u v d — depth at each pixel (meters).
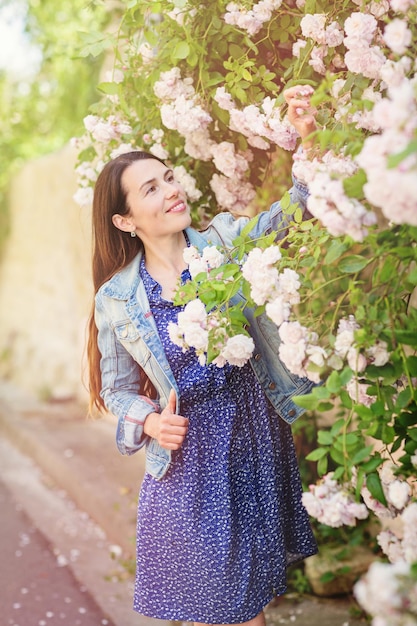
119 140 3.18
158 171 2.71
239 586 2.58
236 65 2.71
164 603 2.66
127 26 3.12
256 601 2.61
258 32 2.78
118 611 3.97
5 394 9.14
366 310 2.09
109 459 6.18
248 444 2.63
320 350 2.11
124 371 2.77
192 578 2.61
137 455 6.11
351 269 2.07
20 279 10.34
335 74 2.44
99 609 4.04
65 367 8.60
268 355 2.65
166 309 2.67
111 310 2.71
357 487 2.03
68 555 4.75
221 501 2.58
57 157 8.67
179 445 2.53
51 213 8.98
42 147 11.04
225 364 2.59
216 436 2.60
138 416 2.66
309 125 2.36
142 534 2.69
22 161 10.98
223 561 2.55
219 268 2.34
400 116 1.63
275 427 2.70
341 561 3.79
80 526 5.24
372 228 1.97
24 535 5.16
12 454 7.18
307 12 2.54
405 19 2.10
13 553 4.85
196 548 2.58
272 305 2.16
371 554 3.86
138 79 3.05
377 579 1.63
